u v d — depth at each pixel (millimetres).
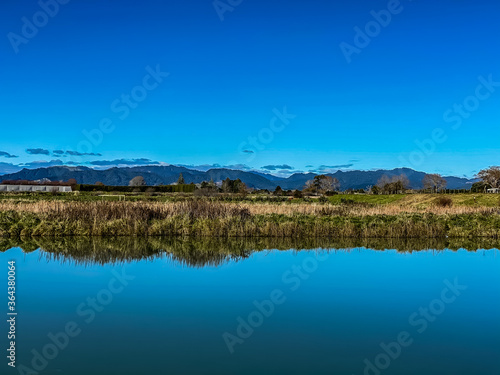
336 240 35219
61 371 12289
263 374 12109
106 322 16094
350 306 18234
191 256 27812
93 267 24391
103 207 37500
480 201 69312
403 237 36875
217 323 16188
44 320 16250
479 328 15898
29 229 33844
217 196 84875
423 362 13203
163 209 39250
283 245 32656
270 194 110562
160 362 12906
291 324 16156
